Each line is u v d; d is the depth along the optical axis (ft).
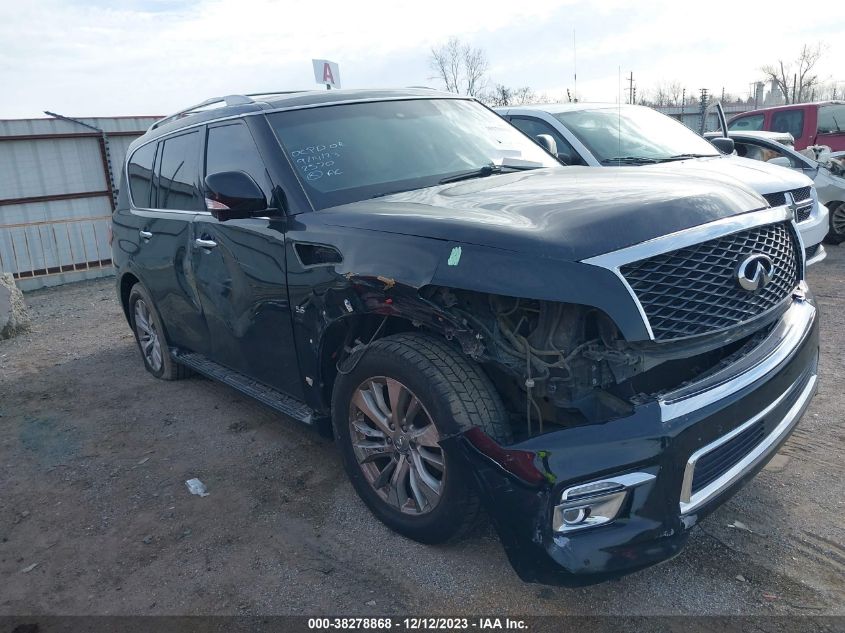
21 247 43.55
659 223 8.57
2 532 11.92
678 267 8.46
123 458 14.46
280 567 10.22
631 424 8.00
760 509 10.74
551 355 8.48
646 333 7.95
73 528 11.85
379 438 10.44
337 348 11.10
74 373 20.68
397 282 9.27
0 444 15.71
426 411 9.18
